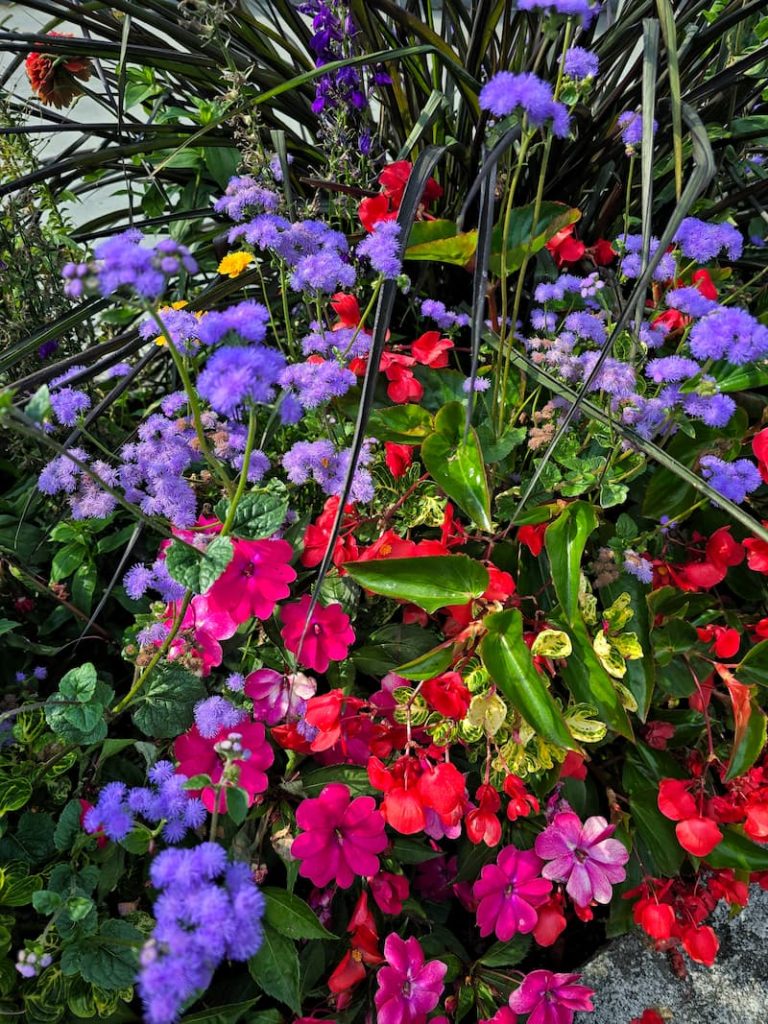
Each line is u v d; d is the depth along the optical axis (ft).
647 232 3.20
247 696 3.77
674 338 4.76
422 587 3.41
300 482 3.78
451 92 6.23
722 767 4.06
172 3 5.80
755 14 6.42
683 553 4.49
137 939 3.13
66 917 3.07
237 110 4.63
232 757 2.72
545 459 3.39
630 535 3.99
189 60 5.62
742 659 4.25
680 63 5.56
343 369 4.00
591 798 4.30
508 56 5.90
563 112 2.99
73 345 6.01
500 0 5.08
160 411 6.15
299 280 3.93
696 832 3.50
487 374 4.61
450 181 6.00
